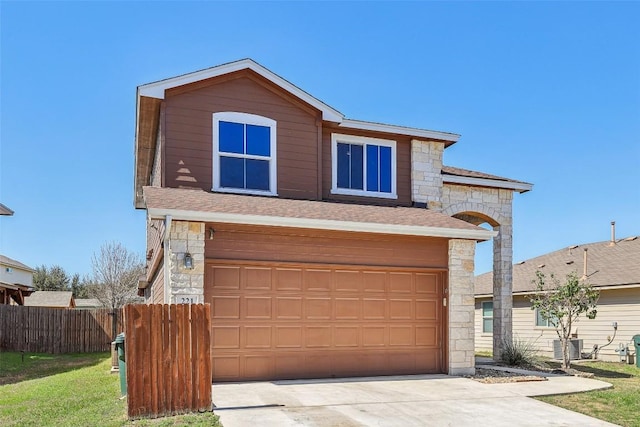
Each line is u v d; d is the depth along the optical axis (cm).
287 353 1073
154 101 1223
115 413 778
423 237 1203
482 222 1786
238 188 1251
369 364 1139
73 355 2127
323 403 845
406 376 1147
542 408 850
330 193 1356
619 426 756
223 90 1267
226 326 1032
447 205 1541
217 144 1241
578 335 2028
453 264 1205
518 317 2272
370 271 1163
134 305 745
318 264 1105
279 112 1309
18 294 2995
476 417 778
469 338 1197
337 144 1391
